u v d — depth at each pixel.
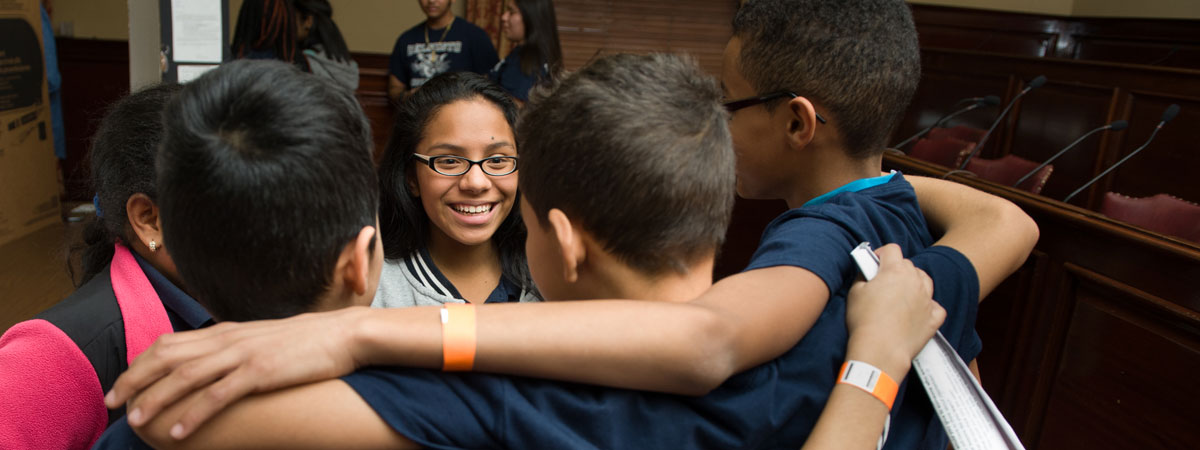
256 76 0.59
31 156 3.87
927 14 6.60
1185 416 1.77
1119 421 1.94
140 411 0.51
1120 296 1.97
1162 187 4.05
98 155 0.91
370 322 0.56
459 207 1.27
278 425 0.53
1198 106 3.86
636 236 0.64
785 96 0.90
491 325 0.57
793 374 0.68
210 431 0.52
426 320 0.57
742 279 0.69
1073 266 2.12
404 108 1.30
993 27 6.68
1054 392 2.17
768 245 0.78
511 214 1.36
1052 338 2.19
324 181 0.58
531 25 3.47
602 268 0.66
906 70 0.89
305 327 0.55
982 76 5.34
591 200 0.63
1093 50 6.55
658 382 0.58
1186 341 1.79
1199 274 1.77
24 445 0.80
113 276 0.92
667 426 0.60
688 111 0.65
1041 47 6.78
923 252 0.84
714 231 0.67
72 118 5.14
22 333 0.84
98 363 0.87
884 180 0.94
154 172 0.87
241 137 0.57
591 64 0.68
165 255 0.92
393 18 6.01
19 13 3.76
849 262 0.78
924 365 0.72
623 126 0.62
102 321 0.88
